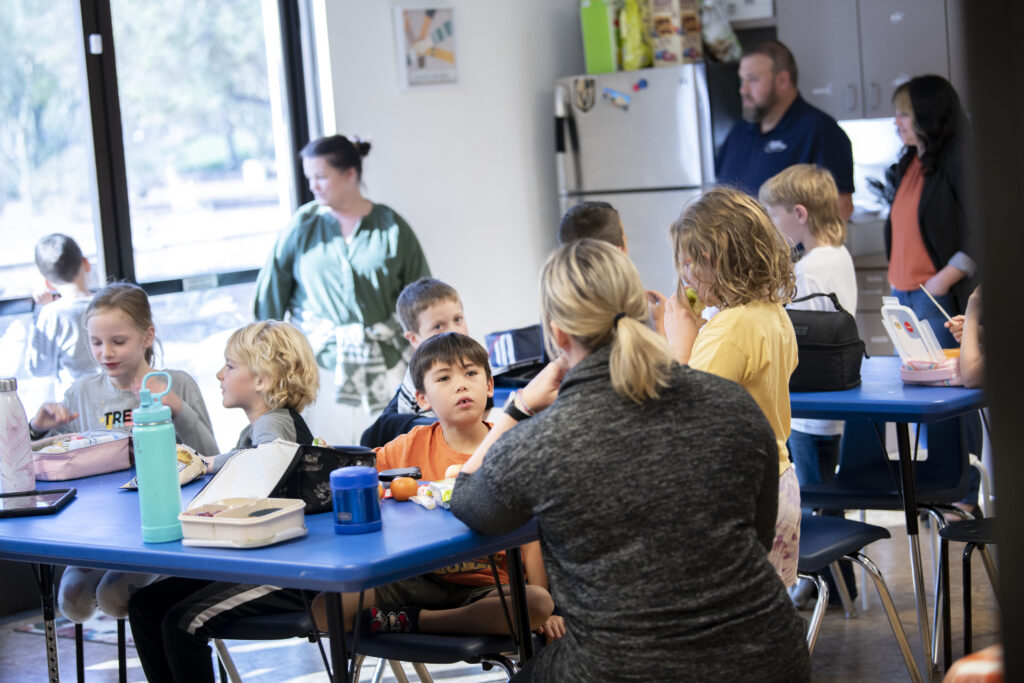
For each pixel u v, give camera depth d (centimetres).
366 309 452
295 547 186
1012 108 60
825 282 330
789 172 338
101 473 270
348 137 473
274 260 462
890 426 467
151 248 451
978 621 344
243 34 478
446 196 527
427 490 212
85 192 432
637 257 553
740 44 581
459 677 331
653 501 160
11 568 409
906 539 437
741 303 229
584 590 165
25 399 409
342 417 457
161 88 452
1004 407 62
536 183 571
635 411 164
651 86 537
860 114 553
